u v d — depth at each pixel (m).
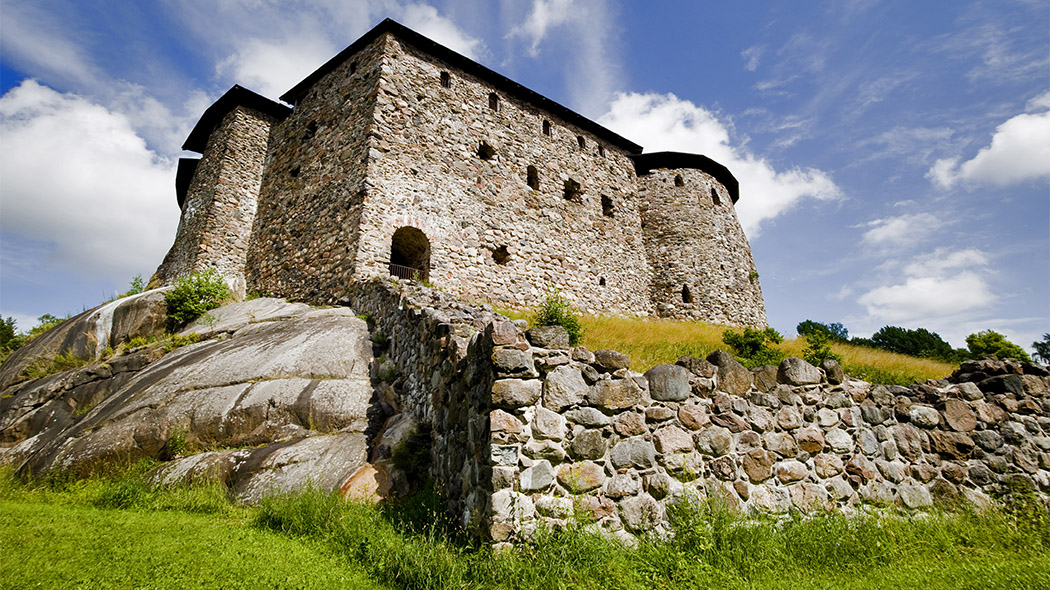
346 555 4.19
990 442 5.91
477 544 3.96
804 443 5.20
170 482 5.93
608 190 20.73
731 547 4.09
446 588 3.50
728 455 4.82
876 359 14.16
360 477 5.64
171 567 3.67
